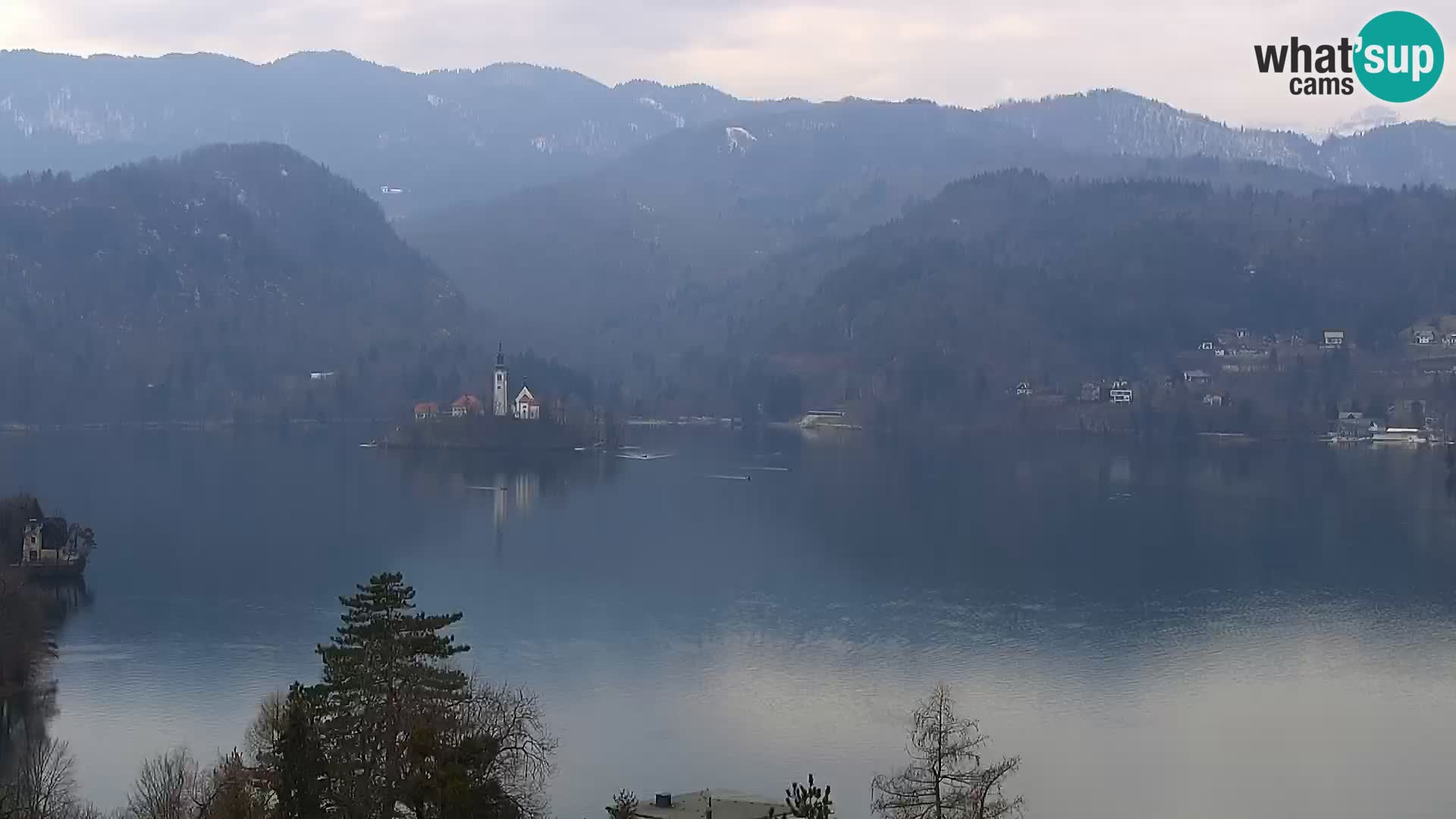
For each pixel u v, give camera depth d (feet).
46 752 429.79
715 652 620.49
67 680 552.82
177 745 469.16
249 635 634.84
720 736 498.28
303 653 601.21
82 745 469.16
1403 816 436.35
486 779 274.77
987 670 597.11
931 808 334.85
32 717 502.38
